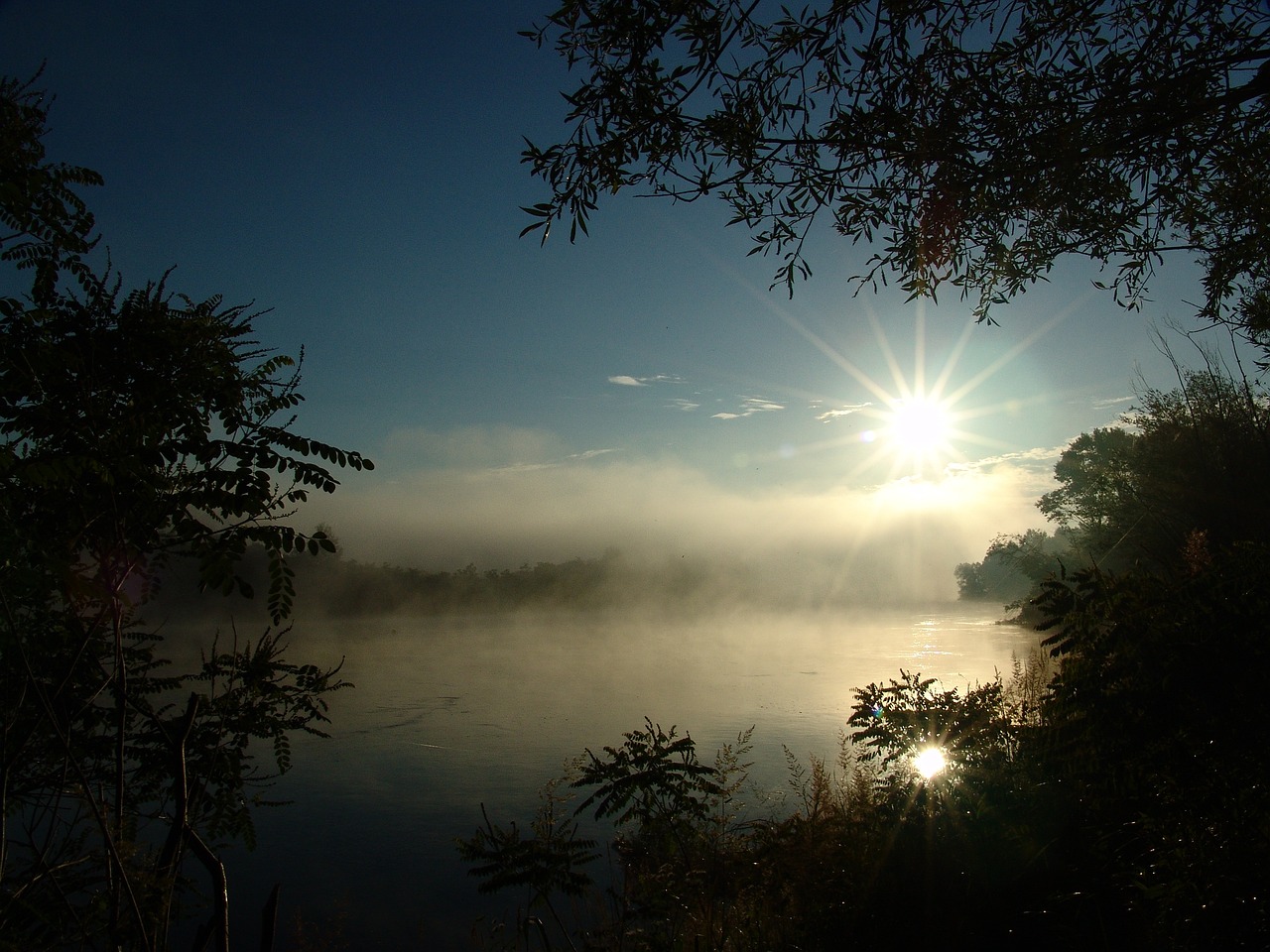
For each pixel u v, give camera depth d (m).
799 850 5.26
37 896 3.04
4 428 3.01
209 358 3.44
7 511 2.75
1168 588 4.06
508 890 9.92
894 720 5.79
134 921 2.61
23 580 2.55
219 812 3.75
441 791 16.03
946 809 5.16
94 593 2.79
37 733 3.16
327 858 11.91
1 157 2.94
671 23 4.16
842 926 4.88
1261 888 3.36
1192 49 4.53
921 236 4.90
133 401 3.17
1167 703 3.70
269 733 3.85
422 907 9.54
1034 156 4.66
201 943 2.38
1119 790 3.92
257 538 3.25
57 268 3.28
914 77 4.64
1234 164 4.72
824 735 19.84
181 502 3.22
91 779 3.49
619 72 4.23
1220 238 5.26
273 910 2.38
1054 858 4.73
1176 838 3.68
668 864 5.06
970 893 4.75
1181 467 13.62
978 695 5.86
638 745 5.36
